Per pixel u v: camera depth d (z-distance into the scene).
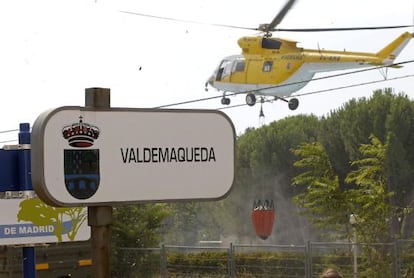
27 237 11.83
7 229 11.59
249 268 33.56
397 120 66.00
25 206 11.70
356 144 68.56
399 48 53.44
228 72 59.84
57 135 6.73
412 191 64.38
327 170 31.06
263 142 78.75
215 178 7.29
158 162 7.09
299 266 31.91
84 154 6.83
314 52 55.41
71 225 12.23
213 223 81.81
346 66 55.12
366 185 31.12
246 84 58.84
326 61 54.62
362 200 29.50
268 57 57.56
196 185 7.21
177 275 35.53
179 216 79.00
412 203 58.09
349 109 70.50
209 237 82.31
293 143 76.56
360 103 69.62
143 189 7.02
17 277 21.48
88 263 23.22
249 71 58.53
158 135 7.11
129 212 36.50
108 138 6.93
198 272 35.28
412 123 66.19
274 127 78.75
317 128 74.44
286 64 56.69
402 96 68.44
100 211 6.93
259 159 78.81
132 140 7.01
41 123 6.66
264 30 37.69
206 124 7.28
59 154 6.73
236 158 7.38
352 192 30.05
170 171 7.12
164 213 37.38
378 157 30.77
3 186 11.37
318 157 31.09
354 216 29.92
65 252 22.73
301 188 76.19
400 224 34.22
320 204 30.38
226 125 7.34
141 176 7.02
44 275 22.22
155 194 7.06
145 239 36.56
